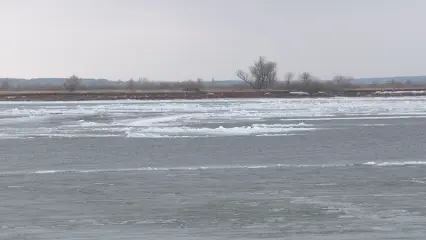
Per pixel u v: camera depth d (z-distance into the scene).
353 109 87.19
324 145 41.31
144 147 40.53
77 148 40.44
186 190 24.77
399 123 60.94
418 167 30.73
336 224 19.02
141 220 19.69
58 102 123.12
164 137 47.09
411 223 19.06
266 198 23.03
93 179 27.69
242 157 35.19
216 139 45.34
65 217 20.16
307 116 72.00
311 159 34.25
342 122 62.47
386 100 122.44
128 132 51.56
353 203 22.02
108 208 21.47
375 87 187.88
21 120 68.50
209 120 65.94
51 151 38.91
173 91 171.38
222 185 25.84
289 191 24.41
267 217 19.98
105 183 26.55
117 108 94.06
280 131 51.69
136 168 31.14
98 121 65.88
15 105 110.56
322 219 19.69
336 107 92.88
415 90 171.38
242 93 157.00
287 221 19.44
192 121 64.69
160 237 17.67
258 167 31.20
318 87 168.25
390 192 24.02
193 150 38.69
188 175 28.66
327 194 23.70
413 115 73.44
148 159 34.59
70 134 50.78
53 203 22.36
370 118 68.44
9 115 78.12
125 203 22.30
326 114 75.69
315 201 22.42
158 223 19.30
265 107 94.00
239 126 58.06
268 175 28.50
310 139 45.22
